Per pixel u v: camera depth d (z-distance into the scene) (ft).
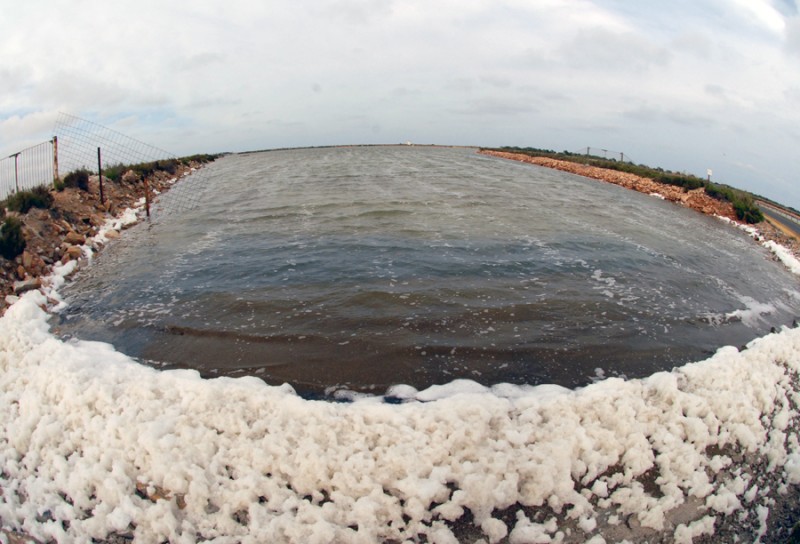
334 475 14.57
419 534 13.60
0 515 14.06
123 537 13.60
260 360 22.45
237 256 38.83
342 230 47.42
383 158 188.24
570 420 16.71
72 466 15.67
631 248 44.19
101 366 20.98
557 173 128.16
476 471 14.89
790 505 15.89
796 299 35.19
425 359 22.58
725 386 19.45
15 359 21.57
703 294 33.60
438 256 38.22
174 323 26.30
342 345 23.67
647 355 23.99
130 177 69.56
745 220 66.33
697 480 15.43
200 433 15.97
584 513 14.38
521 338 24.82
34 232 36.65
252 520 13.50
